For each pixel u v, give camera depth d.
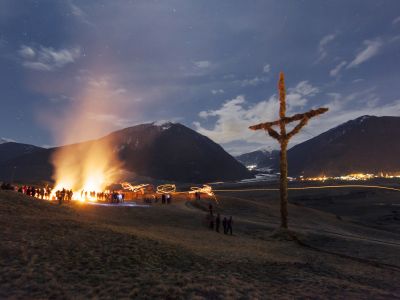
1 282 11.93
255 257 20.47
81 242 18.48
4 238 17.48
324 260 22.75
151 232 27.78
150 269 14.96
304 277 16.09
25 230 19.94
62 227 22.09
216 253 20.38
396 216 87.50
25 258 14.66
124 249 17.91
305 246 30.34
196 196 72.38
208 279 14.03
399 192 176.50
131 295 11.59
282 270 17.23
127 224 32.53
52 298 10.93
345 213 106.19
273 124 35.25
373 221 83.94
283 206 34.88
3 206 27.97
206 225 39.56
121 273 14.02
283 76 35.84
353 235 44.94
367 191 186.62
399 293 15.09
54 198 58.97
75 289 11.83
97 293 11.62
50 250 16.30
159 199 72.62
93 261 15.33
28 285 11.80
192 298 11.64
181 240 25.02
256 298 12.15
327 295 13.25
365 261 24.14
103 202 57.47
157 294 11.82
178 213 47.22
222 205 64.69
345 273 18.36
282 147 35.28
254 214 58.59
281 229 34.00
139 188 84.50
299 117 33.84
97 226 24.34
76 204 46.22
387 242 40.31
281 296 12.66
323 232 42.09
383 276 18.92
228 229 37.16
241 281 14.26
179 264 16.42
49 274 12.99
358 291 14.23
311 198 153.75
